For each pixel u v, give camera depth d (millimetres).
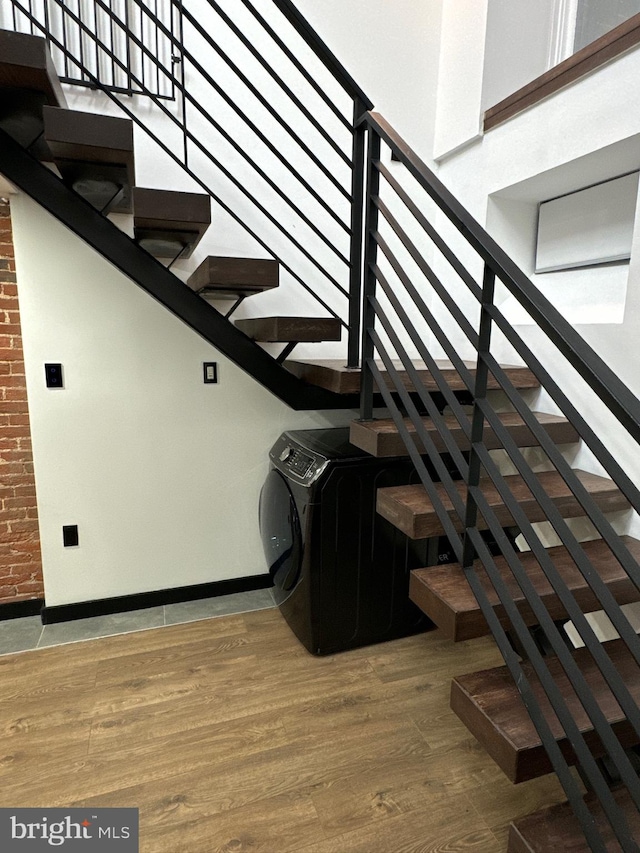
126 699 1850
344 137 2584
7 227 2115
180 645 2182
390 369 1599
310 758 1618
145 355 2289
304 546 2041
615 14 2311
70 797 1460
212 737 1690
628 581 1412
